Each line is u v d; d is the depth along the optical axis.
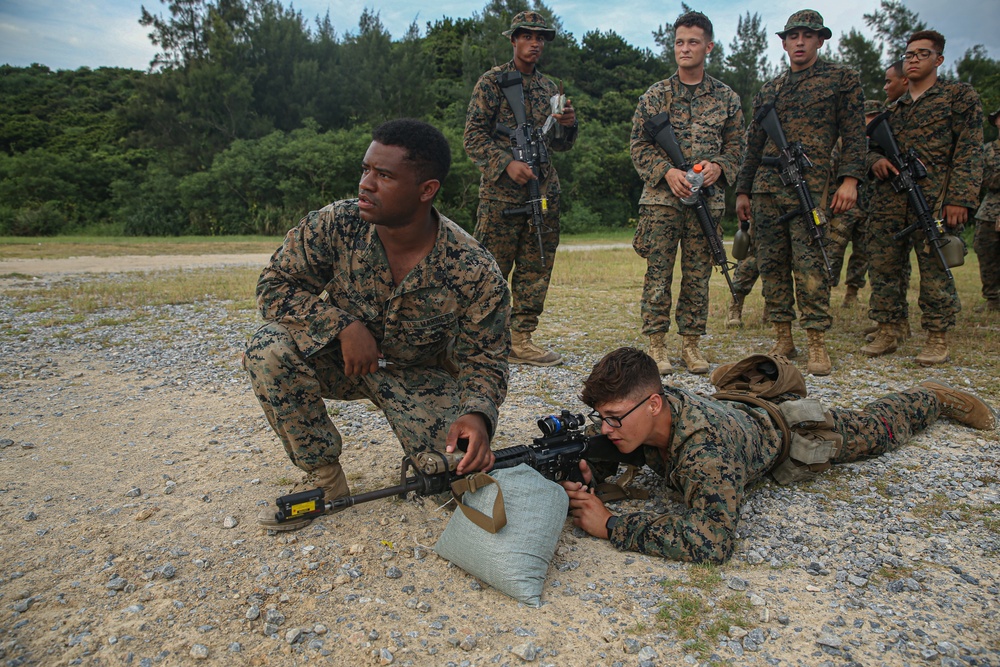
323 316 2.74
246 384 5.23
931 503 3.21
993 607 2.43
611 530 2.82
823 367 5.42
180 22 41.91
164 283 11.07
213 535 2.89
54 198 35.25
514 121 5.47
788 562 2.73
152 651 2.19
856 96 5.29
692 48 5.41
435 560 2.71
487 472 2.65
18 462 3.68
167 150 38.78
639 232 5.64
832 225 8.05
